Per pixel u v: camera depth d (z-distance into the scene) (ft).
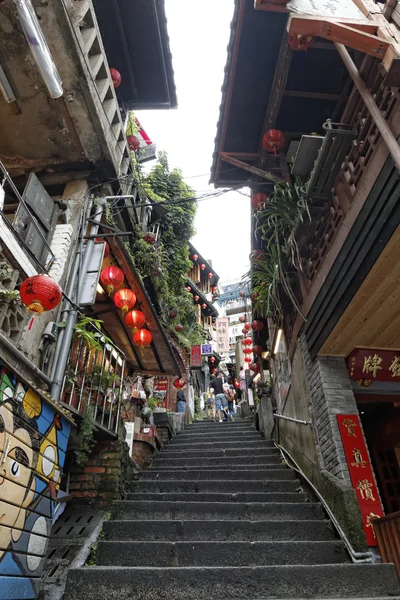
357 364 17.70
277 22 19.19
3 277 10.62
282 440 25.45
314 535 14.85
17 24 13.80
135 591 11.25
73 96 16.51
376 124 11.03
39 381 12.07
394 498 22.86
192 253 72.79
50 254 14.53
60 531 14.33
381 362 17.78
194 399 57.06
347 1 11.87
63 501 14.62
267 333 36.06
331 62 19.97
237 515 16.31
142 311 24.57
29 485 9.71
